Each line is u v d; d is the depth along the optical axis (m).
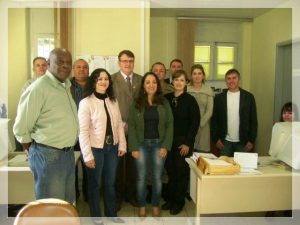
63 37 3.98
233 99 3.71
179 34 5.27
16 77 4.00
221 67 5.55
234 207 2.73
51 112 2.28
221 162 2.73
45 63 3.56
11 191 2.97
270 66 4.81
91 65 4.07
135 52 4.11
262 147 5.08
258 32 5.25
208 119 3.75
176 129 3.37
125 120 3.45
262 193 2.74
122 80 3.45
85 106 2.88
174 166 3.43
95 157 2.93
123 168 3.59
